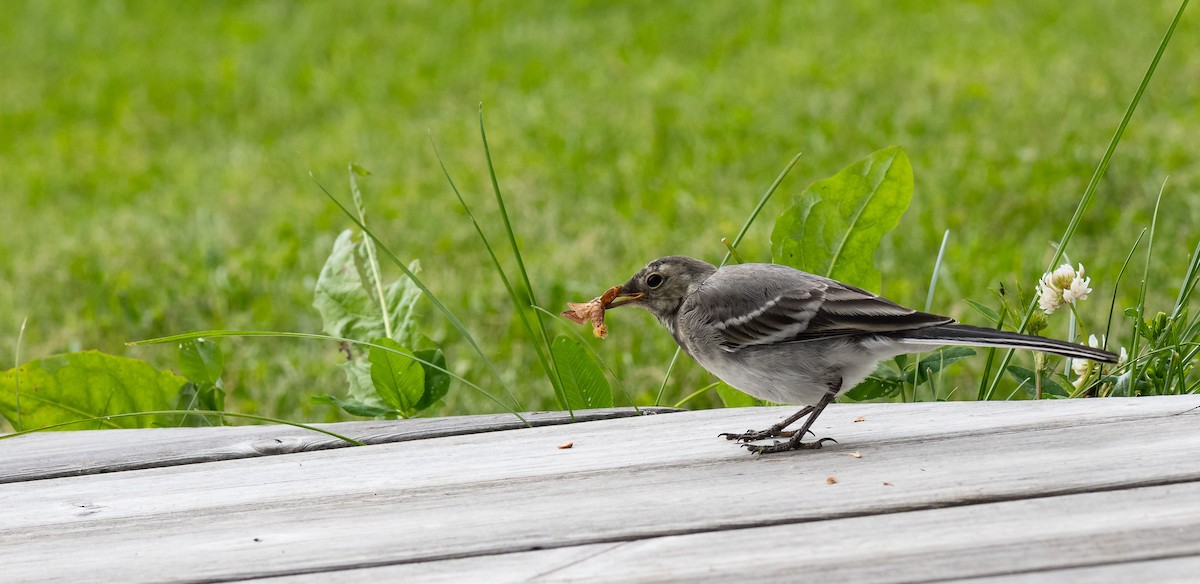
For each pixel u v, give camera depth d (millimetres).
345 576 4273
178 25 30219
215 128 22203
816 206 7707
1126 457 4875
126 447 5980
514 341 11812
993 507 4477
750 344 6312
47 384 7543
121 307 13281
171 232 16359
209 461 5785
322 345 12109
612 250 14234
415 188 17391
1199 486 4531
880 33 24359
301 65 25734
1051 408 5660
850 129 18016
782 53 23359
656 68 23375
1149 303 10828
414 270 8180
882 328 6012
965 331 5824
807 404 6270
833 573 4008
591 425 6090
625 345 11453
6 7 32656
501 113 21250
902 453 5203
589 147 18562
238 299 13445
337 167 18891
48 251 15656
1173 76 19062
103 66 26953
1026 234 13695
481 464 5426
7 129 22922
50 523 4957
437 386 7531
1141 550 4016
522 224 15484
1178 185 14258
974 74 20312
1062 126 17016
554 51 25344
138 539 4730
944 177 15500
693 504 4723
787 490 4820
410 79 24141
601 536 4461
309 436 6062
